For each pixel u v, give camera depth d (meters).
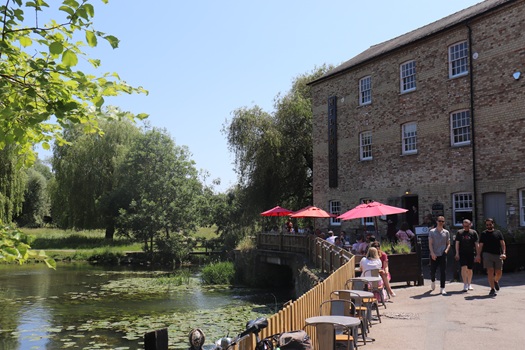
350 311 7.72
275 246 26.03
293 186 35.53
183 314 17.67
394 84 24.45
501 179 19.22
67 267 36.50
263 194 34.38
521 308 10.30
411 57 23.56
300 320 6.68
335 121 28.14
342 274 10.51
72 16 4.02
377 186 25.19
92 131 5.09
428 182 22.39
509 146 18.98
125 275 31.22
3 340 14.01
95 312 18.33
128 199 42.78
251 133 34.41
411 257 14.12
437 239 12.64
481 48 20.25
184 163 43.34
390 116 24.59
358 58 28.86
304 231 29.48
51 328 15.52
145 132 43.84
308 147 34.91
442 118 21.88
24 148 5.55
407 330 8.57
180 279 27.06
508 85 19.14
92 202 44.22
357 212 18.22
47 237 50.91
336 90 28.34
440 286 12.96
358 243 19.27
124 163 42.91
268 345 4.73
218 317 16.95
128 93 4.71
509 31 19.19
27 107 4.38
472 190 20.38
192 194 41.91
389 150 24.56
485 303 10.95
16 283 27.08
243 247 29.20
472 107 20.45
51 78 4.27
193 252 42.16
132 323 16.11
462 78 21.08
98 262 40.09
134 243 47.16
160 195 41.53
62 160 44.84
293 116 35.19
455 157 21.20
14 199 33.62
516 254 16.86
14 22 4.20
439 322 9.16
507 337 7.97
